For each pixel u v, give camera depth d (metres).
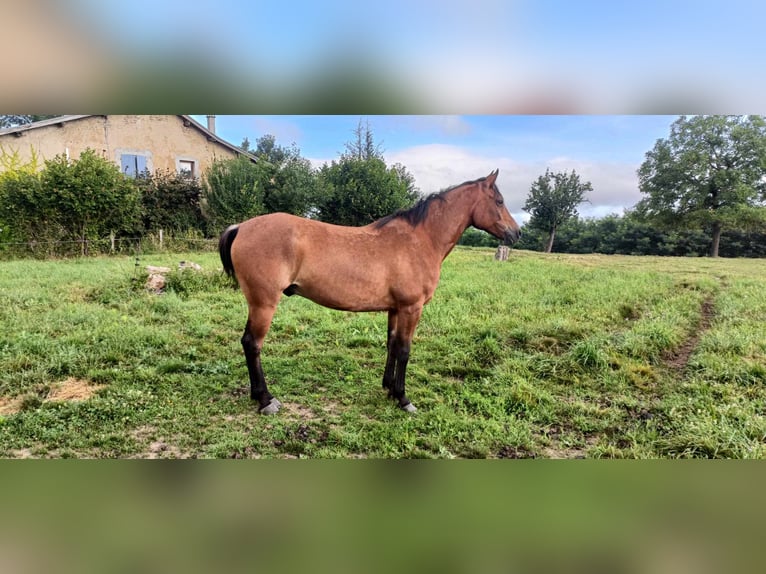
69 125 13.10
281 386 3.56
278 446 2.67
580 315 5.86
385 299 3.27
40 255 9.96
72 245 10.48
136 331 4.36
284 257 3.01
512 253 16.89
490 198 3.67
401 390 3.31
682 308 6.41
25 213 10.23
